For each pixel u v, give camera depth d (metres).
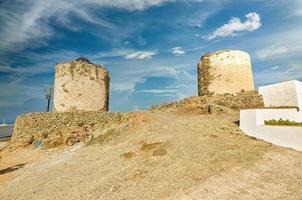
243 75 26.61
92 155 14.54
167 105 26.80
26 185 12.07
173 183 9.32
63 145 19.72
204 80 27.41
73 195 9.93
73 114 24.20
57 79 27.23
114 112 24.17
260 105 19.50
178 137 13.81
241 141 12.54
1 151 22.62
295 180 8.77
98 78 27.61
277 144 12.05
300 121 13.95
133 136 16.23
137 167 11.21
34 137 23.02
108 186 10.00
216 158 10.76
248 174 9.42
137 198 8.76
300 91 16.83
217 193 8.34
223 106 21.45
